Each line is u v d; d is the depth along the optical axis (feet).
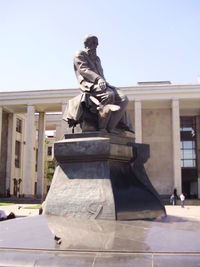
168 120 148.77
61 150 19.10
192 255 10.75
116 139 19.81
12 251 11.61
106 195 17.38
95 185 17.98
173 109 134.00
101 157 18.39
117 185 18.02
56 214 18.15
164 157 146.10
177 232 13.75
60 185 18.80
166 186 143.23
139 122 134.41
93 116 20.36
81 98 20.08
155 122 149.38
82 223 15.66
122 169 19.21
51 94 139.33
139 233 13.53
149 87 135.54
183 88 134.00
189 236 13.07
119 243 12.03
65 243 12.16
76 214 17.58
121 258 10.67
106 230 14.07
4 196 152.97
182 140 154.71
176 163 131.34
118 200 17.29
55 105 144.25
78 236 13.09
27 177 138.72
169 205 113.29
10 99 142.61
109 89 20.52
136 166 20.01
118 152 18.74
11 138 159.43
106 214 16.89
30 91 140.97
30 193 138.00
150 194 18.85
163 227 14.83
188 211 79.05
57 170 19.52
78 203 17.75
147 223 15.89
